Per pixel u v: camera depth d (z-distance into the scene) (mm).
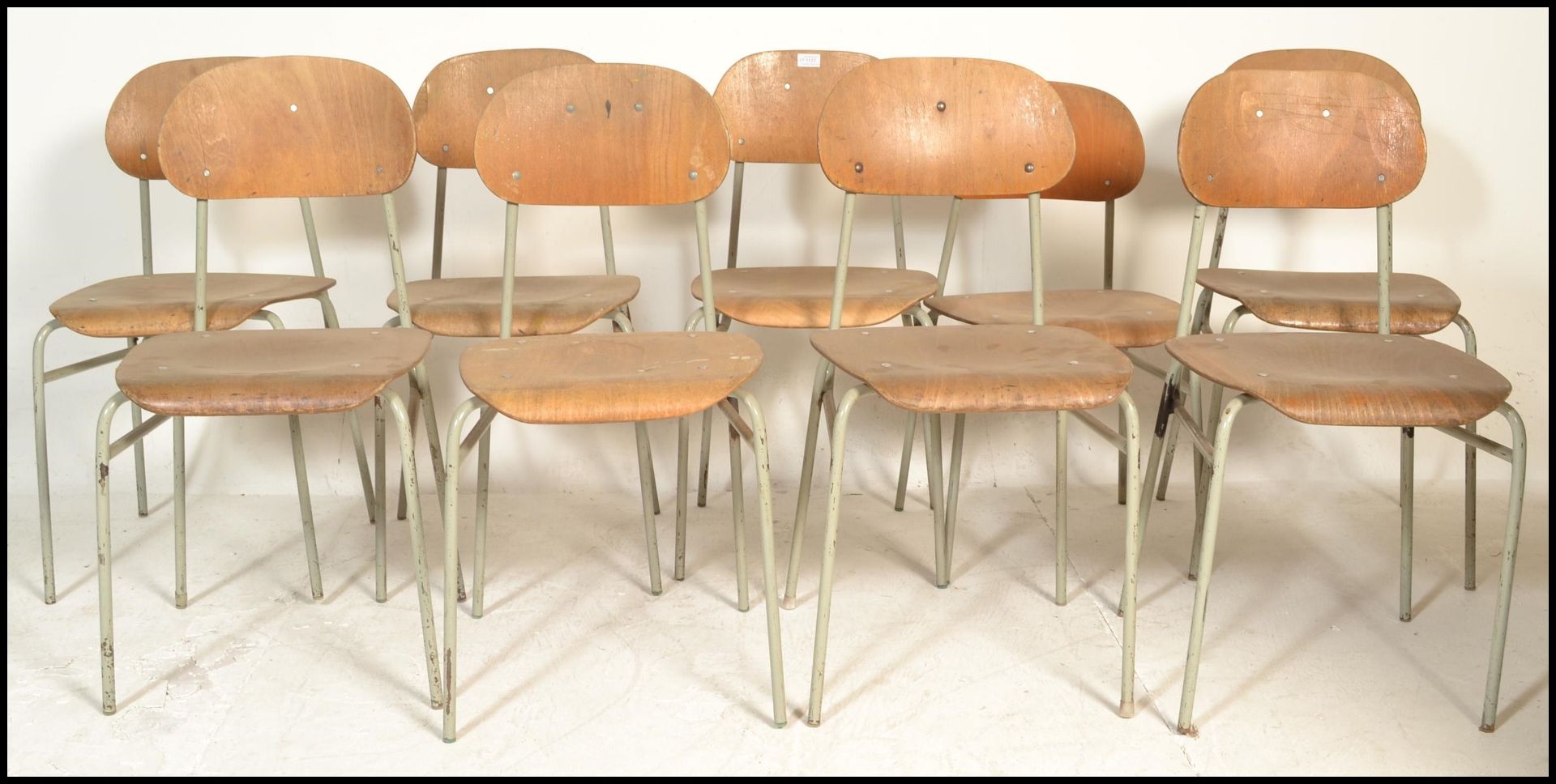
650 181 1966
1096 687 1824
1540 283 2688
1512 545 1652
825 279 2316
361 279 2602
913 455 2744
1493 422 2760
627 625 2037
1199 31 2566
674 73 1947
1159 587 2191
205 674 1862
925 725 1718
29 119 2479
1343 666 1891
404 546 2400
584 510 2611
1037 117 1974
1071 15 2557
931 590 2182
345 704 1773
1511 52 2574
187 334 1881
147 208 2416
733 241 2518
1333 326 2139
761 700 1788
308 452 2686
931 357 1745
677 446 2719
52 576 2121
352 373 1670
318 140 1987
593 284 2301
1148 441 2766
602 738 1684
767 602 1687
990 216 2643
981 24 2557
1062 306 2295
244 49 2490
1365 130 1986
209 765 1612
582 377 1642
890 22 2551
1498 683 1689
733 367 1689
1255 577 2234
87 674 1862
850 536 2455
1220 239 2496
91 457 2674
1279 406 1597
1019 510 2611
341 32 2496
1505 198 2646
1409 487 2023
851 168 1973
